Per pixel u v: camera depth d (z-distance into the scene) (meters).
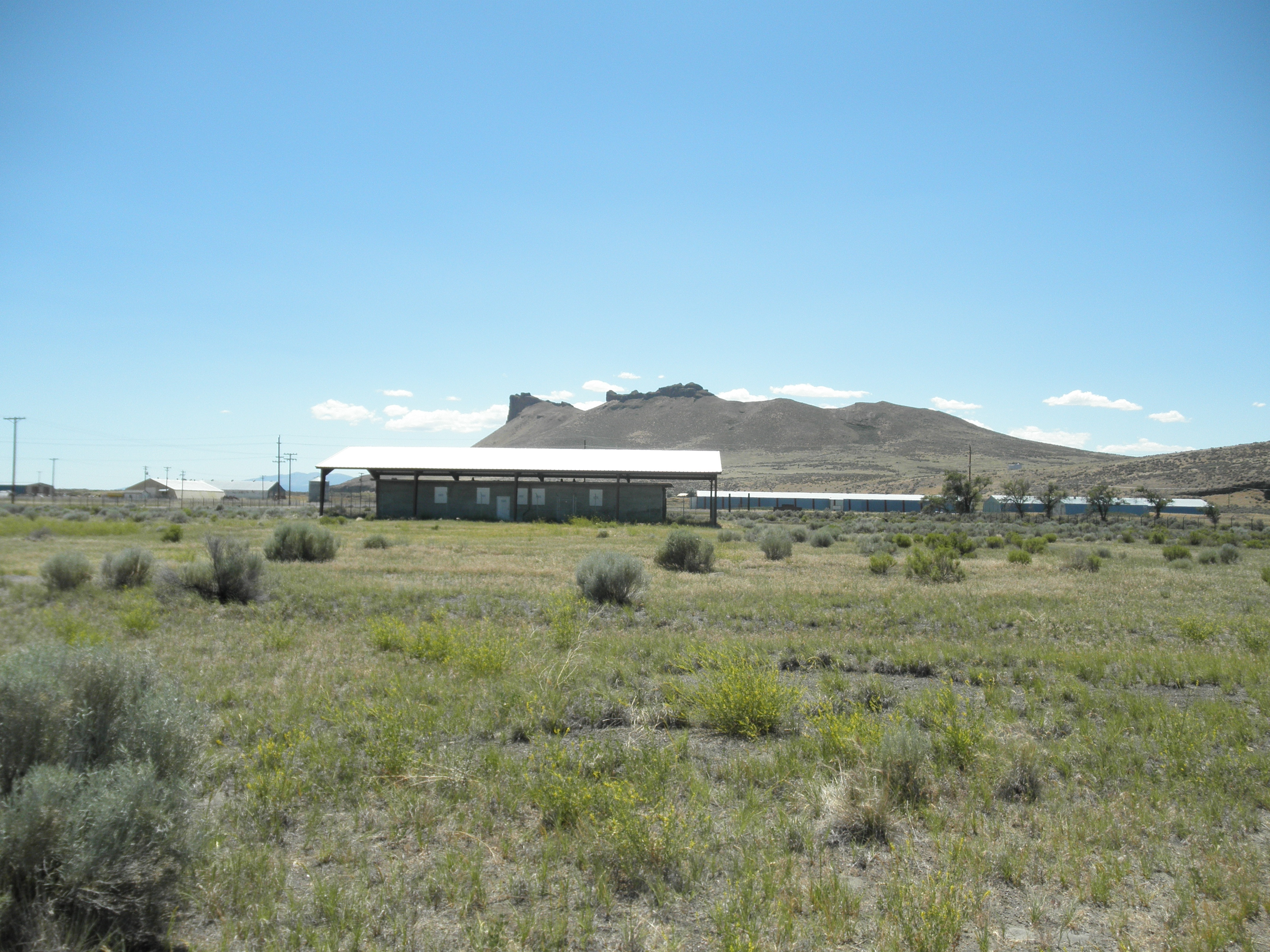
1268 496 127.94
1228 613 18.16
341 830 5.64
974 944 4.38
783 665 12.44
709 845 5.38
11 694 4.79
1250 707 9.73
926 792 6.48
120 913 4.16
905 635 15.20
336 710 8.42
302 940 4.20
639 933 4.35
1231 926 4.47
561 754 6.83
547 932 4.25
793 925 4.33
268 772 6.53
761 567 29.14
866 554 36.16
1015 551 33.22
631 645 13.09
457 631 12.83
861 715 7.96
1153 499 98.25
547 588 21.03
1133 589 22.66
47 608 15.70
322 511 68.94
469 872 4.96
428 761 6.80
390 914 4.49
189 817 4.71
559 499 71.44
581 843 5.36
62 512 67.12
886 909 4.60
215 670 10.49
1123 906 4.79
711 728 8.71
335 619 16.05
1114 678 11.45
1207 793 6.60
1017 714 9.22
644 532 53.91
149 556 19.75
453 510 71.81
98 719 5.07
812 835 5.65
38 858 4.05
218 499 139.25
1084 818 6.02
